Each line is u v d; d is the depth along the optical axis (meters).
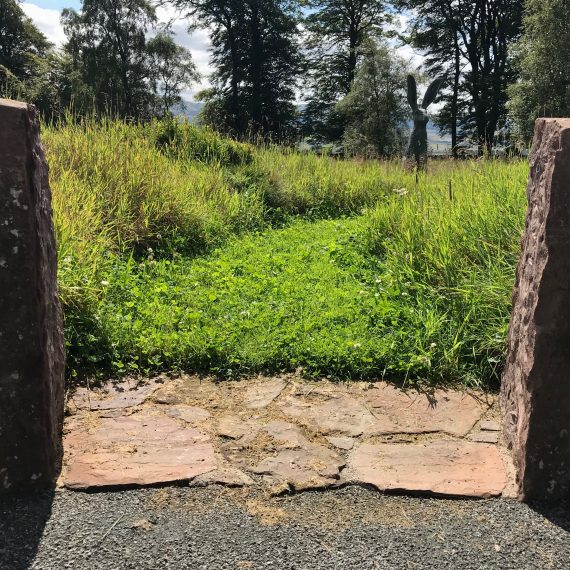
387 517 2.17
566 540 2.05
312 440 2.72
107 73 35.53
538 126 2.45
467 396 3.22
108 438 2.66
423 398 3.19
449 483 2.37
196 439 2.69
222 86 40.94
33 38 38.19
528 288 2.43
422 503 2.26
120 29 36.25
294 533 2.05
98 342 3.53
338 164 10.33
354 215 8.29
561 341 2.18
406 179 9.09
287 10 40.22
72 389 3.16
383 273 4.96
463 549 1.99
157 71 37.81
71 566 1.85
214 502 2.22
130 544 1.97
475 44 34.91
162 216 5.88
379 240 5.69
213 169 8.12
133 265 4.99
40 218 2.24
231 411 2.99
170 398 3.11
